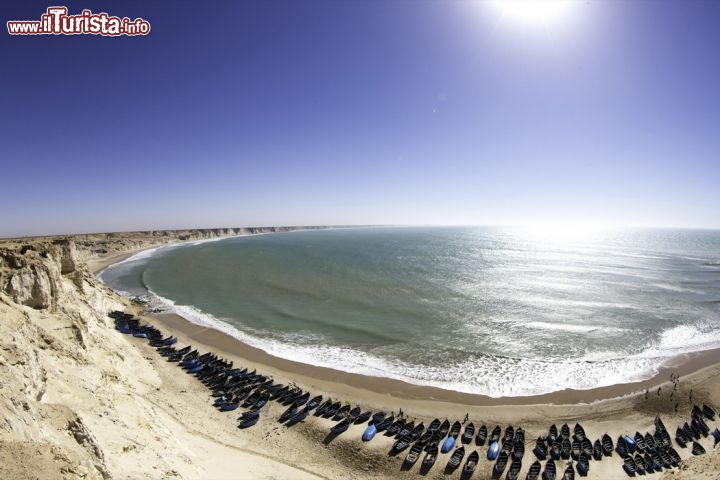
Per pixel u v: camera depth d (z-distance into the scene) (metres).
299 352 46.91
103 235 185.50
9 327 20.67
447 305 66.94
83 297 44.00
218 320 59.69
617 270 106.12
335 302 69.94
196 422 29.94
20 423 13.20
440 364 43.50
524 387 38.47
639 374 41.31
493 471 26.38
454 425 31.22
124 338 46.28
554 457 27.77
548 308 65.00
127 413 23.14
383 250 172.38
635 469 26.53
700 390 37.25
